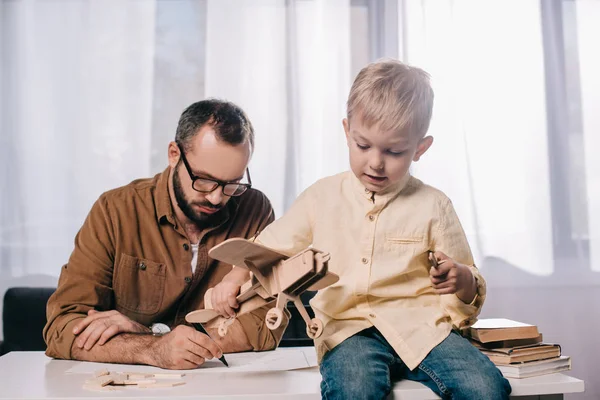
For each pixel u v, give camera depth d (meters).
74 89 2.05
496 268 2.22
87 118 2.04
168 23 2.08
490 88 2.23
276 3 2.11
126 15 2.07
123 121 2.05
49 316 1.57
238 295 1.23
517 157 2.23
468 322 1.30
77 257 1.64
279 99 2.10
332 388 1.08
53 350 1.48
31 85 2.04
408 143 1.22
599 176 2.26
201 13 2.09
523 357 1.22
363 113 1.21
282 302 1.10
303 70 2.12
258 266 1.13
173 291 1.67
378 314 1.24
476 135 2.22
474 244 2.21
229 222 1.72
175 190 1.69
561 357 1.27
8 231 2.01
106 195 1.70
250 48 2.10
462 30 2.22
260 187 2.07
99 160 2.04
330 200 1.34
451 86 2.21
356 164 1.25
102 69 2.05
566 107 2.26
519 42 2.25
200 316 1.25
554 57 2.26
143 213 1.69
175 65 2.07
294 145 2.09
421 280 1.29
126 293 1.65
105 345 1.43
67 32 2.05
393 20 2.17
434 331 1.21
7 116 2.03
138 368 1.35
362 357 1.14
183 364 1.31
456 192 2.21
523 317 2.22
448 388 1.11
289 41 2.12
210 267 1.70
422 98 1.24
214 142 1.66
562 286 2.23
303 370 1.31
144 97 2.06
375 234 1.29
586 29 2.28
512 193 2.23
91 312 1.54
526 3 2.25
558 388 1.16
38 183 2.03
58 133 2.04
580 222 2.25
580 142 2.26
